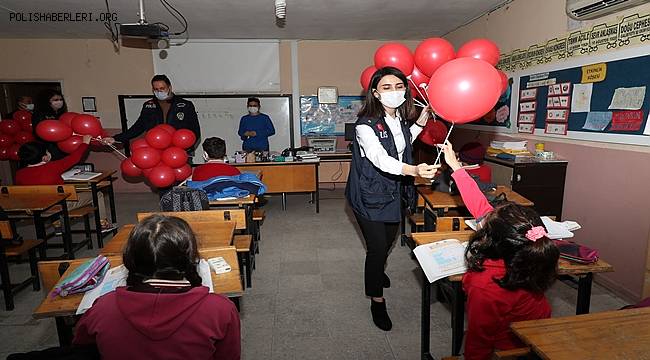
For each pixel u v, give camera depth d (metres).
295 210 5.19
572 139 3.13
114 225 4.51
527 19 3.69
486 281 1.33
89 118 3.62
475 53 2.58
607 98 2.75
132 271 0.94
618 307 2.55
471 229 2.09
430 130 3.47
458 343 1.68
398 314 2.52
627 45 2.57
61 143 3.57
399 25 5.11
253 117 5.66
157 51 6.02
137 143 3.36
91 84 6.06
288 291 2.87
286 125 6.38
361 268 3.28
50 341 2.30
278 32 5.54
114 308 0.91
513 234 1.24
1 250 2.56
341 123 6.46
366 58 6.29
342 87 6.36
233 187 2.97
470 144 3.88
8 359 0.89
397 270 3.20
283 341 2.26
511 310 1.32
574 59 3.07
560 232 1.85
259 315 2.54
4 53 5.88
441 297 2.68
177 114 4.24
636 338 0.93
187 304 0.91
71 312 1.31
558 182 3.21
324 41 6.22
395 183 2.16
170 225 0.96
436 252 1.71
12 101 6.33
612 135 2.71
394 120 2.17
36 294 2.85
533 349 0.92
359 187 2.17
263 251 3.70
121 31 3.47
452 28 5.30
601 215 2.84
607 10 2.63
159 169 3.37
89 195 3.89
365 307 2.63
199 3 3.95
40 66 5.96
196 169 3.19
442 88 1.82
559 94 3.26
